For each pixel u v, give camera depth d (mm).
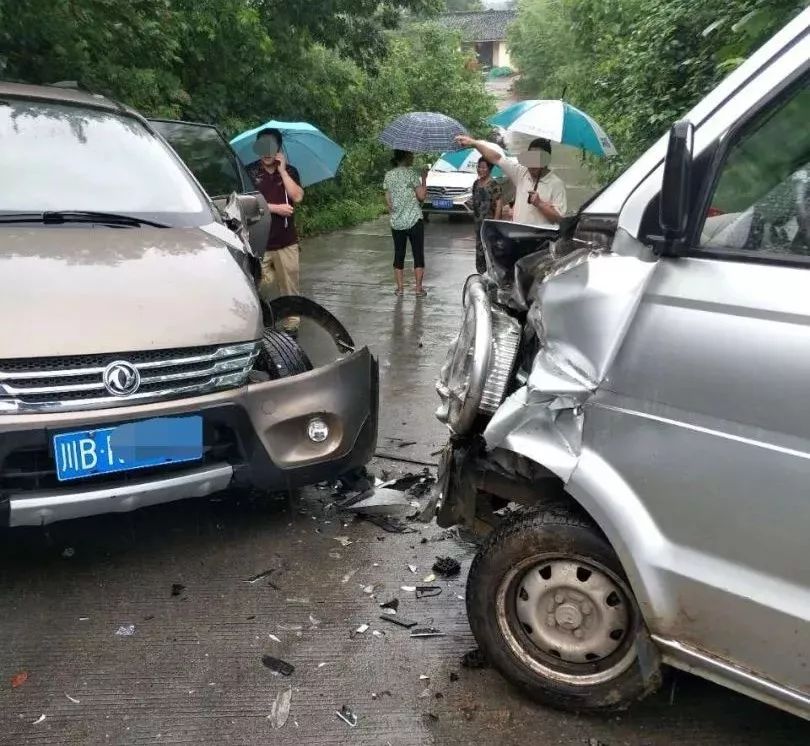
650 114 7562
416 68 25359
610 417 2305
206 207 4293
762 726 2588
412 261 12453
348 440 3588
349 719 2584
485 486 2818
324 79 16188
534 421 2426
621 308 2285
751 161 2186
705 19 6730
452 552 3652
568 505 2574
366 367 3744
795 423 2027
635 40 8516
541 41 28781
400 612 3186
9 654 2850
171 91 9102
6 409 2840
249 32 12438
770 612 2109
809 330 2012
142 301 3174
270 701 2660
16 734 2477
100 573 3379
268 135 7082
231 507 3990
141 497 3051
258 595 3268
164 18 8883
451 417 2680
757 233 2166
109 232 3664
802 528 2041
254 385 3355
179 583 3328
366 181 19891
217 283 3461
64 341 2900
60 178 3926
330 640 2992
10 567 3398
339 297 9656
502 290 2746
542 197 6699
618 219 2381
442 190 17609
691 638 2291
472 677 2803
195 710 2607
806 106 2146
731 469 2123
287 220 7227
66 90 4609
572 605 2557
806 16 2191
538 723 2586
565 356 2381
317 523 3875
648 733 2551
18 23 6543
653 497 2258
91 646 2908
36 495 2898
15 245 3355
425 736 2520
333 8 14594
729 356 2117
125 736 2484
